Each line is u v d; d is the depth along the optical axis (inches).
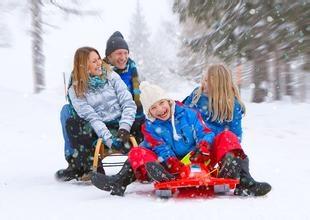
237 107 217.0
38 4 1188.5
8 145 421.4
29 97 888.9
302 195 193.8
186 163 196.5
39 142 446.0
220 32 823.1
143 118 259.0
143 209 168.4
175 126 202.5
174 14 916.6
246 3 784.3
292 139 488.7
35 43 1240.8
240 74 1011.3
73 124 238.1
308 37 730.8
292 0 733.9
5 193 215.2
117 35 272.2
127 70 267.1
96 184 201.0
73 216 162.2
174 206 171.8
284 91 1309.1
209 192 198.5
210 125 218.5
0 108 745.0
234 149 193.2
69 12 1186.6
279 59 770.2
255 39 773.9
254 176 253.8
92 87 245.1
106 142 231.8
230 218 153.0
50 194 210.2
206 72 217.3
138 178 203.5
